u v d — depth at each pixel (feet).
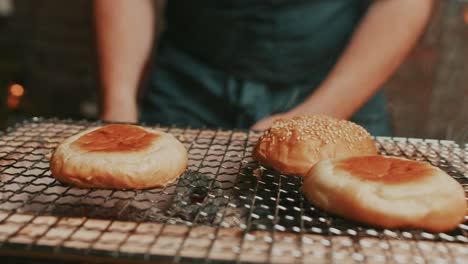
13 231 1.55
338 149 1.87
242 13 2.51
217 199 1.74
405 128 3.92
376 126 2.70
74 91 4.54
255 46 2.55
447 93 3.85
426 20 2.49
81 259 1.46
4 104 4.02
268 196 1.75
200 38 2.60
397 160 1.73
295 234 1.56
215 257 1.46
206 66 2.64
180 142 1.95
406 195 1.59
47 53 4.53
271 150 1.90
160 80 2.68
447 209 1.60
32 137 2.07
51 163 1.81
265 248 1.50
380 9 2.51
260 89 2.60
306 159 1.85
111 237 1.53
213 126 2.63
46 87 4.57
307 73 2.63
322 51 2.61
